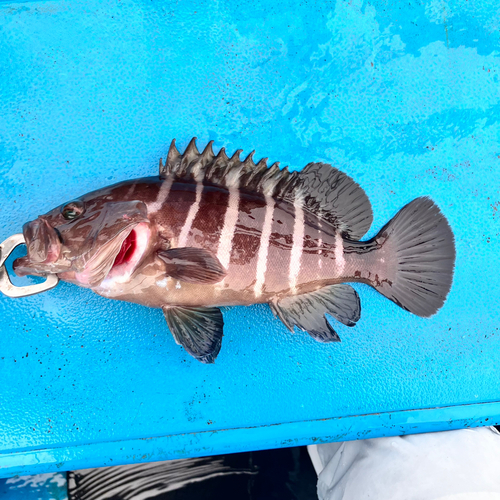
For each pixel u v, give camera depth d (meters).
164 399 0.53
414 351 0.56
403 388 0.55
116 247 0.43
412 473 0.53
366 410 0.55
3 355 0.52
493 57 0.57
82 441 0.52
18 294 0.48
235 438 0.54
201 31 0.54
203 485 0.63
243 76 0.55
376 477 0.54
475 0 0.56
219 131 0.55
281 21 0.55
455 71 0.56
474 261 0.56
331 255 0.49
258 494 0.63
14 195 0.53
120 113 0.54
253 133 0.55
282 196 0.49
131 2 0.54
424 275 0.52
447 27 0.56
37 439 0.52
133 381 0.53
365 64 0.56
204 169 0.48
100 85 0.54
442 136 0.56
